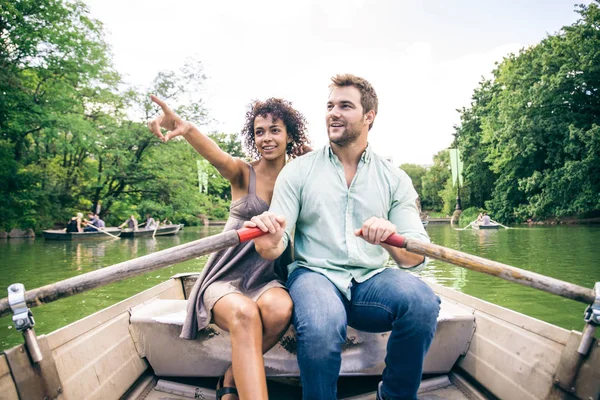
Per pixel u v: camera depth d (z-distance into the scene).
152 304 2.26
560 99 22.48
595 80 21.77
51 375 1.48
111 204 21.94
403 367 1.55
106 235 16.98
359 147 1.82
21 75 16.80
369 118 1.83
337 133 1.77
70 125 16.75
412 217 1.83
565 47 22.36
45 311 5.17
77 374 1.63
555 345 1.63
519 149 23.80
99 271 1.46
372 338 1.94
